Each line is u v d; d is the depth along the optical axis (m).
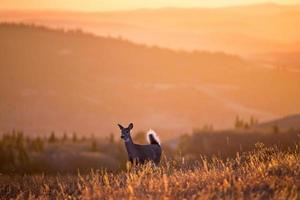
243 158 31.98
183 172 30.28
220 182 25.00
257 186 22.75
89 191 26.97
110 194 25.48
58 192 30.67
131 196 23.75
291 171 24.92
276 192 20.88
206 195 21.72
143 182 27.06
